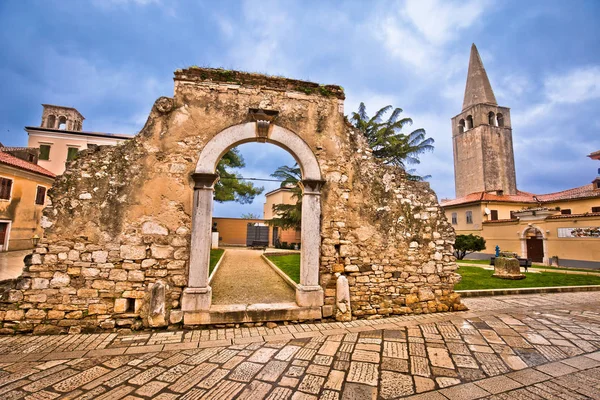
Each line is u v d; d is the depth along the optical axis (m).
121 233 4.91
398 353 4.00
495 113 33.47
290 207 17.73
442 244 6.16
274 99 5.79
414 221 6.09
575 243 17.03
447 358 3.86
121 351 3.96
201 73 5.56
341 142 5.98
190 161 5.29
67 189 4.88
